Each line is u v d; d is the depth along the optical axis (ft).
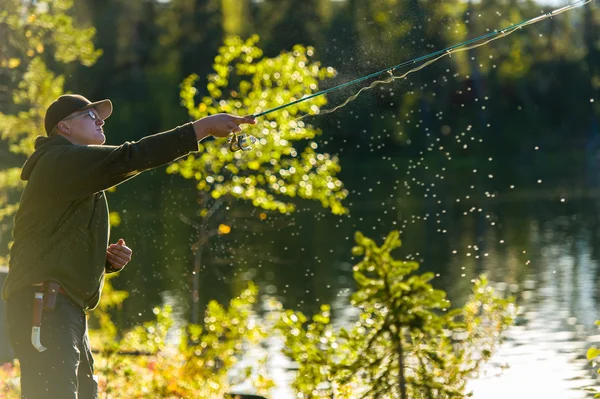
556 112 173.78
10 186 43.45
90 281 12.43
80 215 12.27
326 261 76.02
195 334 25.72
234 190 37.22
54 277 12.09
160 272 64.03
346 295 59.77
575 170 161.38
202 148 37.32
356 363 19.03
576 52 169.78
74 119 12.83
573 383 33.63
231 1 113.09
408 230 95.45
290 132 36.27
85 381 12.69
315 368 21.35
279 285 65.21
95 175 11.93
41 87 40.83
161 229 75.20
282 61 36.52
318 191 37.24
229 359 25.79
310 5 91.81
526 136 168.25
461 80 128.88
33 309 11.96
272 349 39.55
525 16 121.49
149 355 25.86
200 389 23.73
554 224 98.68
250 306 56.80
